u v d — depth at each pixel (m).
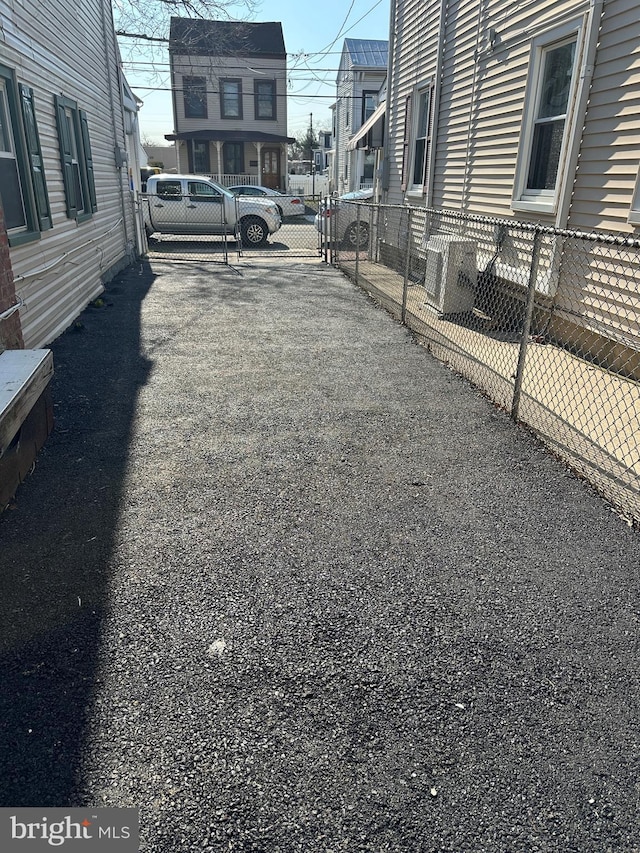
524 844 1.56
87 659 2.16
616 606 2.48
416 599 2.51
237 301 8.91
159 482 3.46
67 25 7.93
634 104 4.71
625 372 5.07
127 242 12.92
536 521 3.10
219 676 2.10
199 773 1.74
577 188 5.48
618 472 3.58
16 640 2.24
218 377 5.40
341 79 25.33
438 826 1.61
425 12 9.21
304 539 2.92
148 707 1.96
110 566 2.69
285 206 22.19
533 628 2.35
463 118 7.96
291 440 4.06
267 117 27.98
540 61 6.06
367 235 14.52
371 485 3.45
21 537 2.90
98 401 4.76
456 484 3.47
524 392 4.91
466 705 1.99
